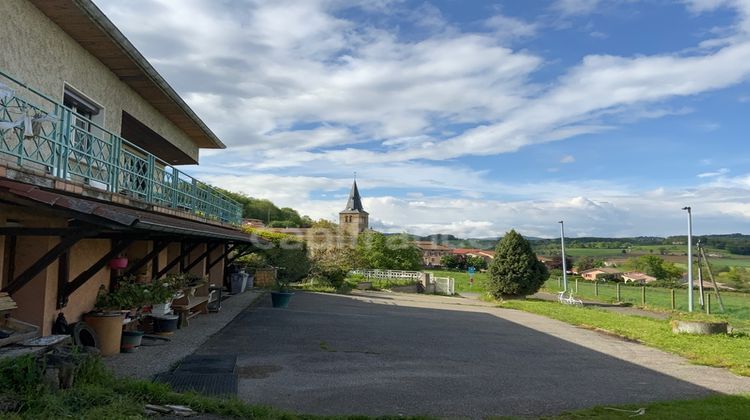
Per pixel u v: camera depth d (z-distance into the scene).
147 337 10.83
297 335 12.68
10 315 7.63
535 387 8.50
